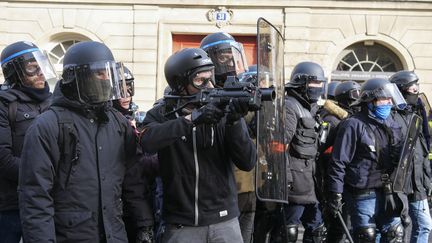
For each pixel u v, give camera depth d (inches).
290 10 622.5
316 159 211.3
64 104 123.4
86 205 121.3
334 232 233.9
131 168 135.1
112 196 125.3
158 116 141.7
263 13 628.1
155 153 140.5
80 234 120.4
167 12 633.6
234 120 128.0
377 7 618.5
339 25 623.8
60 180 120.9
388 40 621.3
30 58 153.9
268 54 140.3
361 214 205.0
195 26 633.0
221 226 136.3
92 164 123.0
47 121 120.4
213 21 631.2
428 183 233.0
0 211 150.4
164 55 634.8
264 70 136.6
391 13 620.4
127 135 132.1
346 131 205.8
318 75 207.0
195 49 140.7
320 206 215.6
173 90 142.3
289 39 623.8
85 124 124.0
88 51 124.3
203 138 135.8
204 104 128.8
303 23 621.9
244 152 134.4
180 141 135.8
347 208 211.6
